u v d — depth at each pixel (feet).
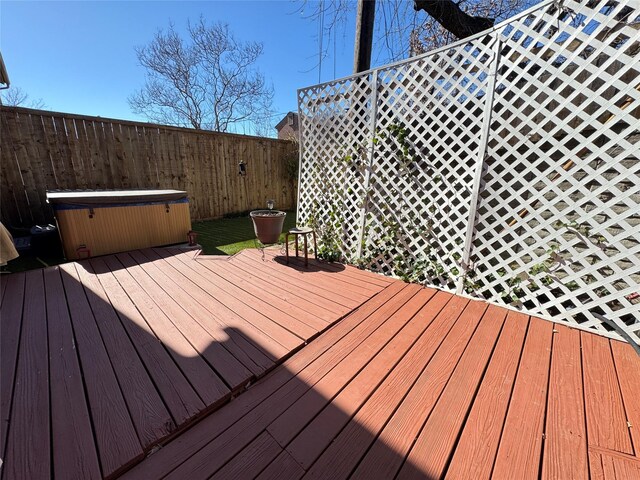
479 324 7.04
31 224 13.08
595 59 6.01
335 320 7.04
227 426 4.20
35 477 3.45
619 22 5.63
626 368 5.52
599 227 6.56
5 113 11.98
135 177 16.12
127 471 3.58
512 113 7.28
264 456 3.76
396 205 9.73
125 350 5.80
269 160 22.94
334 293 8.63
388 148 9.51
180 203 13.55
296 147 24.30
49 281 9.14
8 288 8.60
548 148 7.50
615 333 6.47
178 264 10.97
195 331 6.49
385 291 8.86
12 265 11.05
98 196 11.25
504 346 6.16
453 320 7.20
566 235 7.83
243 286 9.05
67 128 13.64
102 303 7.79
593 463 3.73
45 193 13.26
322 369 5.38
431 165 8.70
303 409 4.49
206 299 8.11
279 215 12.23
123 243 12.14
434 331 6.70
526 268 7.64
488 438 4.05
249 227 18.22
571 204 6.79
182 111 41.83
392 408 4.52
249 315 7.23
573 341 6.37
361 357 5.73
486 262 8.21
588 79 6.10
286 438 4.00
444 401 4.66
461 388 4.95
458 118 8.38
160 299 8.06
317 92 11.29
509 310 7.77
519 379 5.19
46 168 13.25
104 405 4.46
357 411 4.45
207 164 19.22
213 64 40.22
